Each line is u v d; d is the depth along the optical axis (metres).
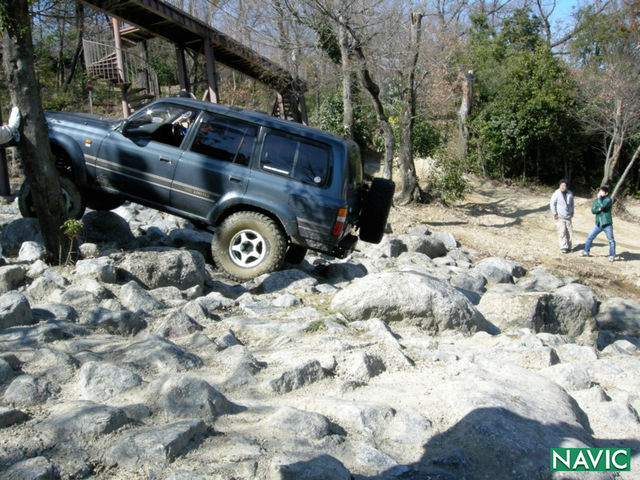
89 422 2.72
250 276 6.99
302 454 2.66
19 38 5.61
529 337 4.98
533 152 25.53
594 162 26.66
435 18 35.00
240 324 4.86
